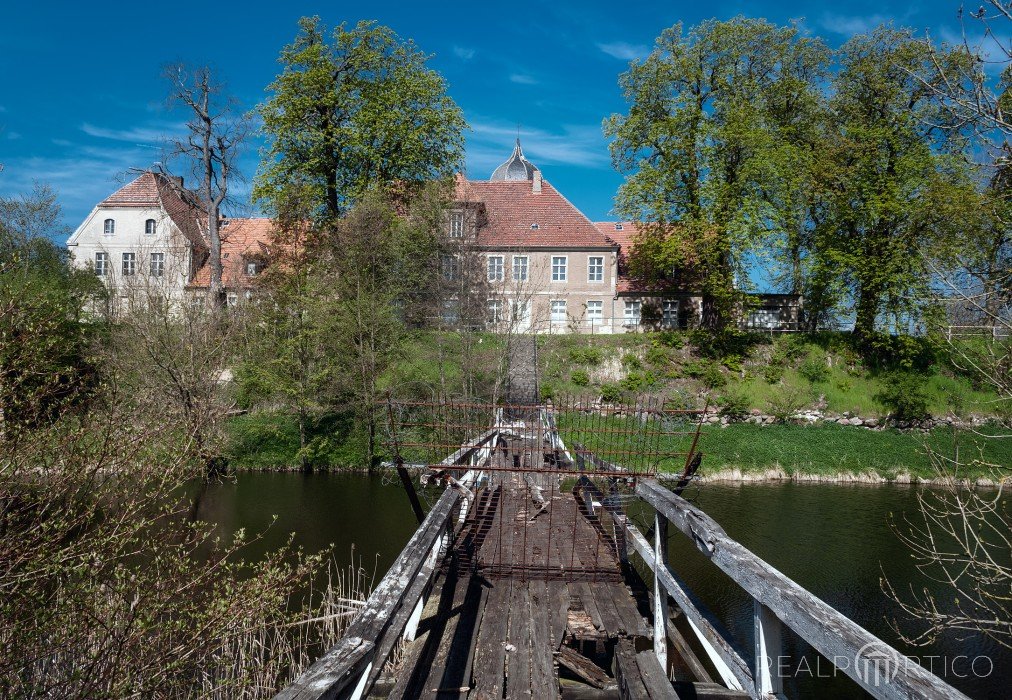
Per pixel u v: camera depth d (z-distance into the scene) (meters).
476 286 29.34
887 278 28.66
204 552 14.41
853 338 32.16
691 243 31.56
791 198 30.84
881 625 11.57
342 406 25.83
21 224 23.59
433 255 29.00
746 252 31.14
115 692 5.31
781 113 33.34
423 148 33.69
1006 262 8.51
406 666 4.57
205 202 29.58
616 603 5.70
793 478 25.89
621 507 6.79
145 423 7.45
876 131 28.95
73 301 15.91
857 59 29.94
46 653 5.45
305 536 16.28
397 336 27.27
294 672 7.97
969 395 28.36
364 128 31.64
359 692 2.55
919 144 28.34
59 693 5.30
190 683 6.51
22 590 5.49
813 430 28.45
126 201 41.62
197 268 39.78
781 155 29.97
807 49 32.19
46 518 5.94
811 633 2.32
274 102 31.44
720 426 28.61
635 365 32.06
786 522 18.53
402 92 33.00
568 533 7.65
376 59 32.47
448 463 6.54
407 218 30.36
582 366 32.12
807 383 30.70
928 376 29.67
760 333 33.09
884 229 29.72
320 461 25.09
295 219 30.53
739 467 26.31
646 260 35.59
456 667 4.55
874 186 29.47
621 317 39.03
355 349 25.44
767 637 2.88
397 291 27.16
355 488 22.09
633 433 8.59
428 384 26.41
